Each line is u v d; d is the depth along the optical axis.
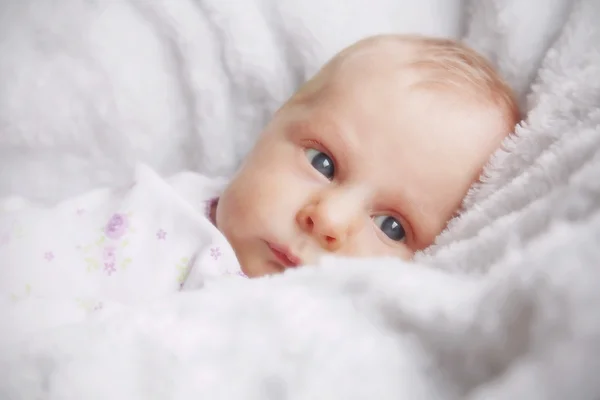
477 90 0.37
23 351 0.25
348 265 0.25
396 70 0.37
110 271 0.35
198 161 0.44
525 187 0.32
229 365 0.24
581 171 0.26
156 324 0.25
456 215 0.36
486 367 0.22
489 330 0.22
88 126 0.42
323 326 0.24
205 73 0.43
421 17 0.43
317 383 0.23
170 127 0.43
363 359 0.23
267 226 0.35
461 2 0.43
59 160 0.42
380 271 0.25
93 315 0.26
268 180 0.36
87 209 0.36
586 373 0.18
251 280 0.27
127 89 0.42
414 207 0.36
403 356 0.23
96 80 0.41
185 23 0.42
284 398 0.23
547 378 0.19
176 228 0.35
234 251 0.36
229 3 0.42
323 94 0.38
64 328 0.25
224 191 0.38
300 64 0.44
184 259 0.35
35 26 0.40
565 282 0.20
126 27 0.41
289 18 0.43
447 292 0.24
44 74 0.41
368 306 0.24
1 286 0.34
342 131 0.36
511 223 0.28
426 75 0.37
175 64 0.43
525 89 0.40
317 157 0.37
